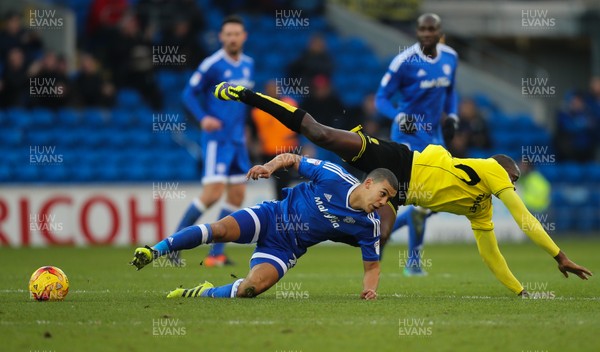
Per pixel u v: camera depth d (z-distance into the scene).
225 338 22.33
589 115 90.94
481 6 104.06
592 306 28.66
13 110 78.19
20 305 27.81
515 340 22.25
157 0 87.62
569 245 71.69
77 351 20.92
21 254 56.50
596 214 83.56
